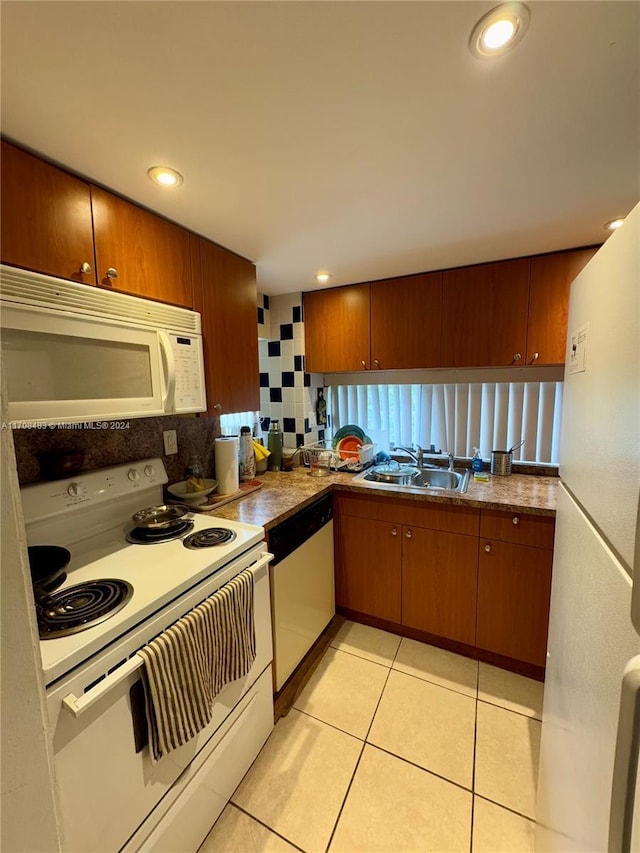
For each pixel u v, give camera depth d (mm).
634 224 517
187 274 1536
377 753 1428
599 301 666
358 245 1752
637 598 421
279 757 1414
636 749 406
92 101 846
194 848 1107
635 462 490
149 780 949
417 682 1767
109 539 1369
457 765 1379
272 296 2682
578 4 646
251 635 1293
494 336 2020
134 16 656
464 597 1899
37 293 999
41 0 620
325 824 1198
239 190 1253
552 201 1365
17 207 979
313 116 917
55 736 750
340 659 1920
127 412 1213
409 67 774
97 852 830
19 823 356
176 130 956
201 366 1549
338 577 2238
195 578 1105
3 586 339
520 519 1729
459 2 644
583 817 646
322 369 2553
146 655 914
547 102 877
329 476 2318
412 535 1993
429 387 2486
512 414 2262
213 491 1873
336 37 704
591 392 704
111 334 1162
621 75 792
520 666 1814
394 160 1108
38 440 1283
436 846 1139
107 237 1212
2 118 891
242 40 707
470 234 1648
